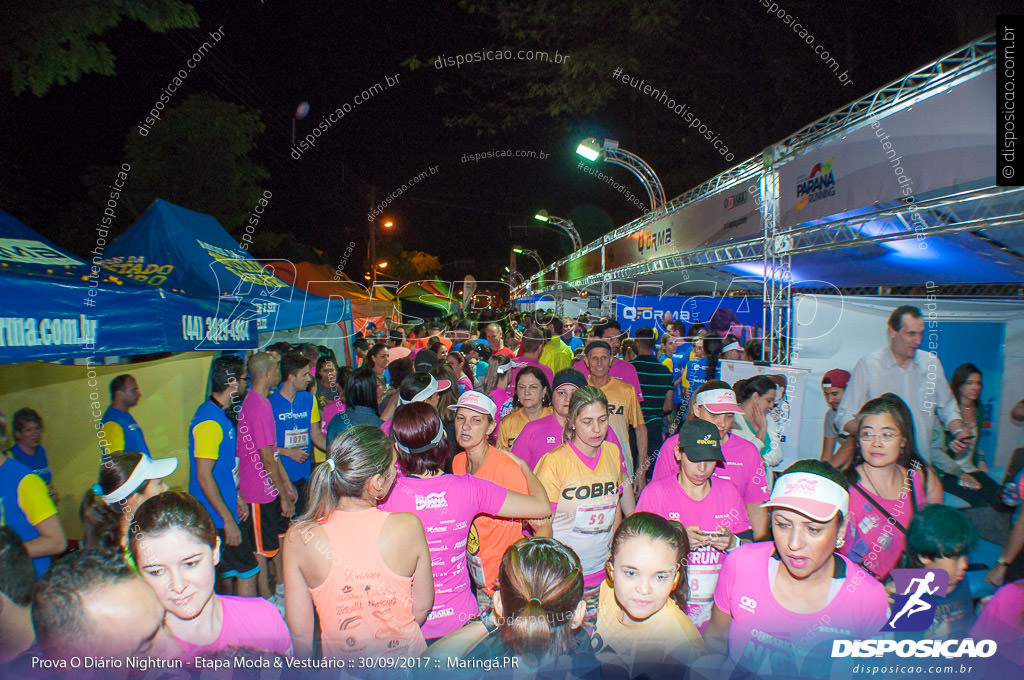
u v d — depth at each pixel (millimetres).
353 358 10320
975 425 3297
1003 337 3314
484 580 3232
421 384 4051
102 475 2602
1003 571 2830
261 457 4426
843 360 3787
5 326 2980
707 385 3629
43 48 6809
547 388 4906
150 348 3812
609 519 3451
